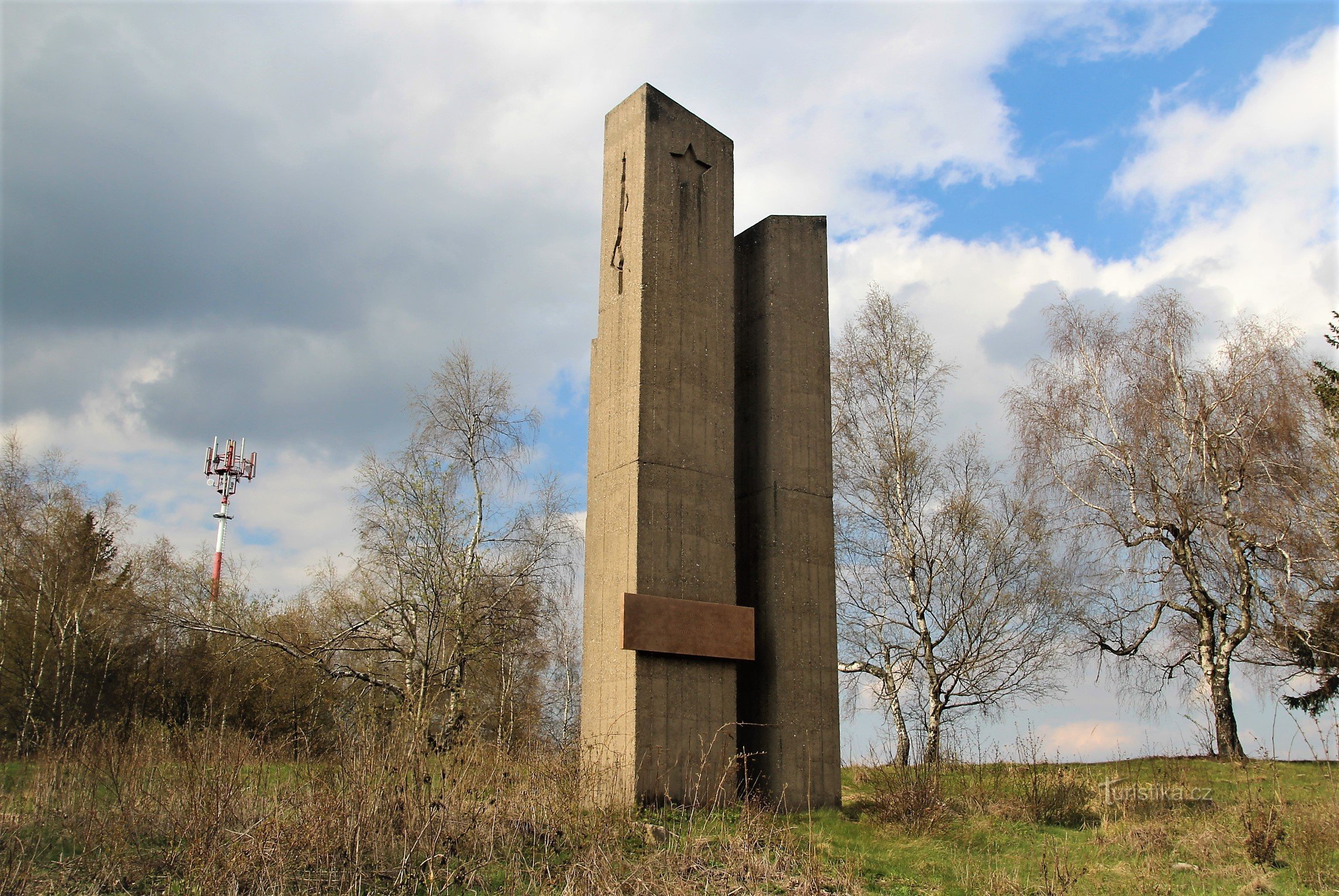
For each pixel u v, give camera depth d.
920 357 26.41
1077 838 13.56
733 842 10.88
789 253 17.56
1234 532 23.27
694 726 14.09
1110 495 24.98
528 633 26.81
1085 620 24.94
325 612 27.31
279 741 12.98
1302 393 23.39
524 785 11.15
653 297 15.16
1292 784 17.61
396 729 10.76
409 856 9.25
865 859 11.75
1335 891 10.38
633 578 14.09
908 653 24.89
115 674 25.81
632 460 14.52
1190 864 11.70
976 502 25.52
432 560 23.84
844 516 26.09
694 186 16.08
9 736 24.14
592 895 8.86
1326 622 22.03
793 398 16.91
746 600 16.47
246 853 8.82
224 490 43.81
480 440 26.36
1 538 27.61
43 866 9.23
